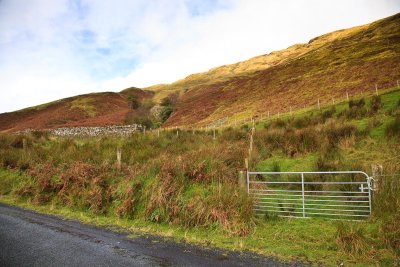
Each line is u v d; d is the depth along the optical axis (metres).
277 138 18.62
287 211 9.48
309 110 34.31
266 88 65.81
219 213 8.97
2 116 84.38
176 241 8.00
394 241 6.98
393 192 8.47
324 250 7.13
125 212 10.13
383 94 29.33
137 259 6.86
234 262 6.63
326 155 14.75
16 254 7.11
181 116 71.50
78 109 85.62
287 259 6.73
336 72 55.06
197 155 11.95
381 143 15.19
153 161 11.88
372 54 58.69
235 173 11.20
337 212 9.37
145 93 131.50
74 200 11.44
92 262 6.70
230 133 22.69
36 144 22.83
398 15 87.56
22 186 13.10
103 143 19.58
